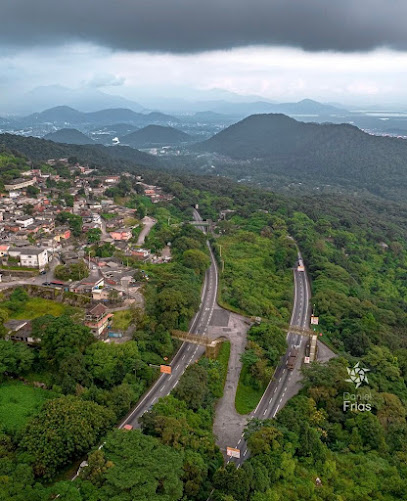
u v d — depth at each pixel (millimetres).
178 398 112125
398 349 158125
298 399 120938
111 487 78875
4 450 87812
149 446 88000
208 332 150375
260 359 134125
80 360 114812
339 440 114688
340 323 170625
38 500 76500
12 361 112188
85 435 90938
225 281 194000
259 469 91688
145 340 131500
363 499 95188
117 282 161875
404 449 113438
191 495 85625
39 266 169000
